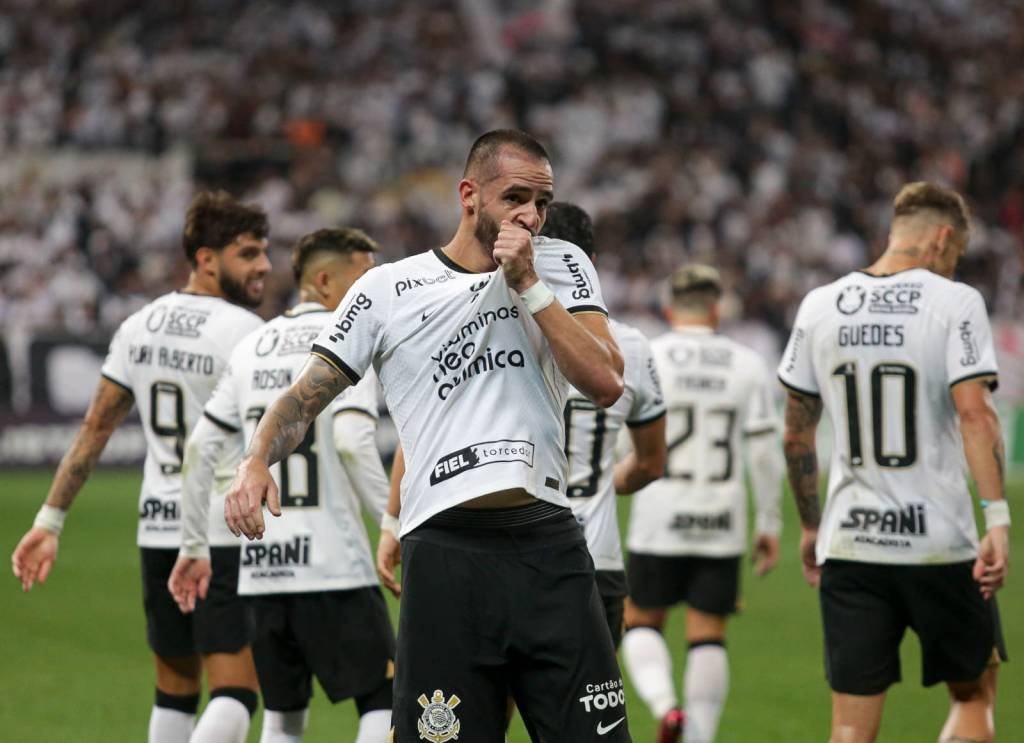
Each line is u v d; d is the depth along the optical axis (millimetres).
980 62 112312
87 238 79188
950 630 16531
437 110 95812
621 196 90875
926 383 16484
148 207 81562
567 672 12477
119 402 18828
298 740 17859
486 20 104938
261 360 17609
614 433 17281
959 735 16734
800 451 17625
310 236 18219
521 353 12680
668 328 80688
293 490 17344
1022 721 24391
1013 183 103875
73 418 60594
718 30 106000
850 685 16672
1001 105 108250
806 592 38250
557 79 100312
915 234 17062
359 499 17625
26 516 47500
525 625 12508
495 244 12250
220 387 17797
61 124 86500
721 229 89312
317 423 17406
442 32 101250
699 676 22656
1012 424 68688
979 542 16719
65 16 95500
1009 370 73625
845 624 16750
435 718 12516
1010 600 36969
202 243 18891
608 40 104438
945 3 114750
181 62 95438
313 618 17203
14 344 59625
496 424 12594
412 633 12664
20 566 18266
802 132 101625
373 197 88375
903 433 16547
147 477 18781
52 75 90625
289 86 94188
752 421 24047
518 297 12625
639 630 23625
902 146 103000
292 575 17203
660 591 23688
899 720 24688
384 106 94000
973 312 16359
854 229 94625
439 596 12570
